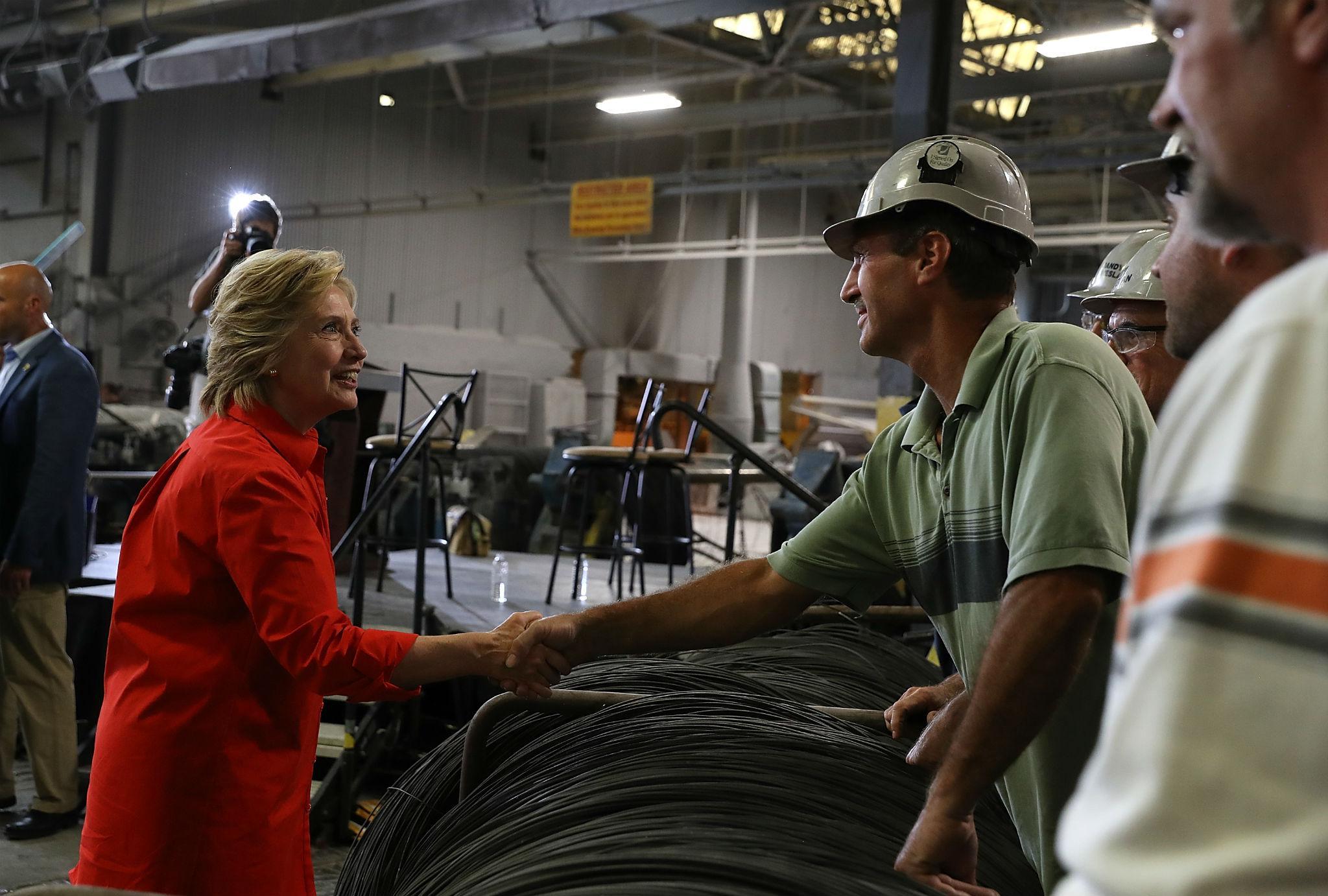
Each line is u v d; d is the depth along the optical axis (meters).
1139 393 1.32
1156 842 0.42
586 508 5.76
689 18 10.52
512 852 1.44
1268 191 0.55
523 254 20.48
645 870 1.23
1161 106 0.62
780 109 17.77
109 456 8.85
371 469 5.20
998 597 1.32
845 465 8.38
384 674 1.54
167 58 12.79
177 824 1.52
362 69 14.95
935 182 1.38
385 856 1.82
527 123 20.58
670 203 21.34
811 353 24.33
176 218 16.59
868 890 1.17
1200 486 0.45
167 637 1.54
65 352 3.78
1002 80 14.02
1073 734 1.34
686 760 1.54
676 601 1.61
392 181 18.70
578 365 21.22
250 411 1.61
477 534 7.56
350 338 1.67
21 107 15.03
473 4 10.23
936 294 1.40
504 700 1.78
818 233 24.34
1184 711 0.43
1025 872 1.54
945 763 1.18
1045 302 23.55
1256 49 0.53
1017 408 1.27
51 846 3.73
